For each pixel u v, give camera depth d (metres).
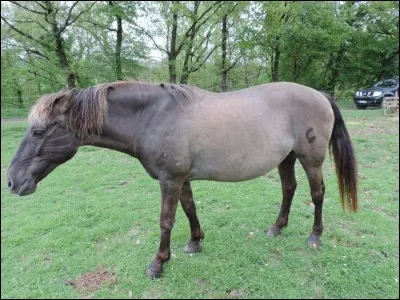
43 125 2.19
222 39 14.83
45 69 11.54
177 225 3.47
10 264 2.91
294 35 15.38
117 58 11.55
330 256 2.80
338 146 2.93
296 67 18.97
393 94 14.33
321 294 2.38
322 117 2.76
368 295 2.37
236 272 2.63
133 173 5.68
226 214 3.72
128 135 2.39
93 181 5.27
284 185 3.16
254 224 3.46
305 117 2.70
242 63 17.14
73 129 2.29
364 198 4.16
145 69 12.97
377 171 5.33
